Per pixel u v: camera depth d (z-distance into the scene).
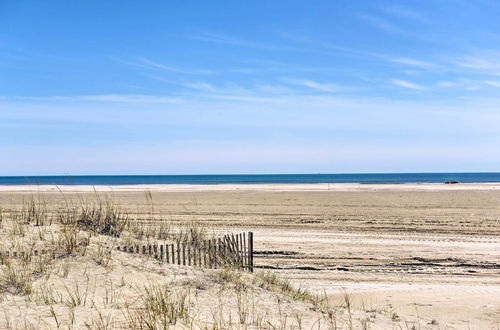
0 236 9.55
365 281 12.61
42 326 6.12
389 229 21.86
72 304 7.10
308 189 53.31
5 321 6.20
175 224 21.34
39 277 7.98
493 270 14.07
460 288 11.66
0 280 7.57
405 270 14.02
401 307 9.92
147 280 8.66
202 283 8.89
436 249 17.23
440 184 66.56
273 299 8.83
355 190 50.19
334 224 23.41
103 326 6.24
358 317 8.59
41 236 9.82
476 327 8.41
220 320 7.14
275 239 19.11
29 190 53.66
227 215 26.88
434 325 8.41
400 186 59.44
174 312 7.23
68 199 36.88
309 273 13.55
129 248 10.04
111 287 8.07
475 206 32.12
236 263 11.35
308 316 8.09
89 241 9.95
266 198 39.94
